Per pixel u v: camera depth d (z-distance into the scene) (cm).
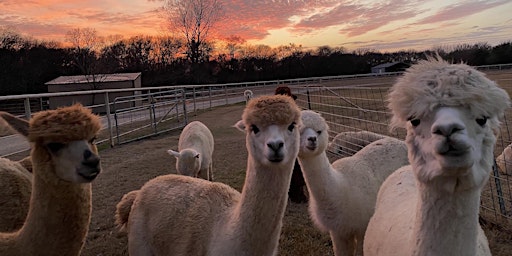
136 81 4150
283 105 268
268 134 259
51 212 265
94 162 256
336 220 385
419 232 196
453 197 182
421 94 183
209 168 819
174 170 859
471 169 171
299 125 282
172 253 315
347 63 6003
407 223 259
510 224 473
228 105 2652
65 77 4303
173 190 346
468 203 182
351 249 400
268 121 260
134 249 345
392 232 270
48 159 259
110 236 516
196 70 5212
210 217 300
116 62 5325
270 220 266
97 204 643
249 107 273
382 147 459
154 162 944
